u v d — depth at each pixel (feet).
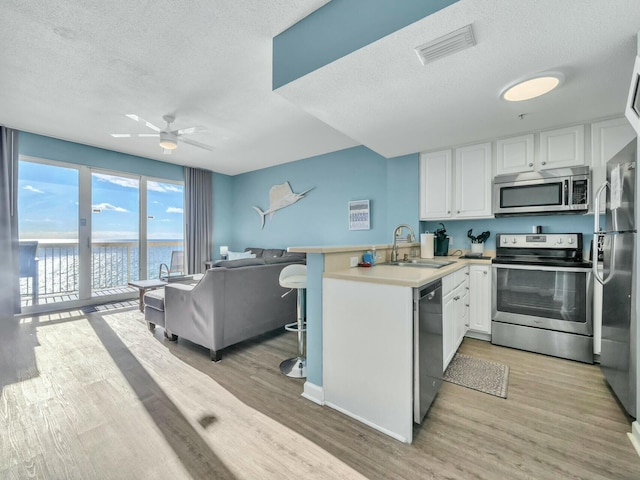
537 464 4.53
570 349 8.35
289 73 6.47
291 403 6.25
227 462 4.58
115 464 4.51
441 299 6.46
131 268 17.54
